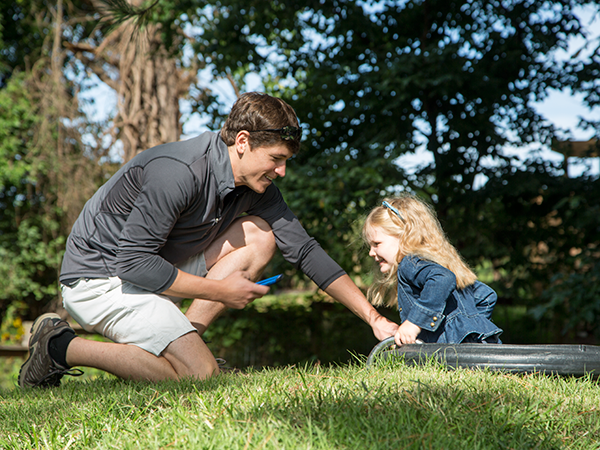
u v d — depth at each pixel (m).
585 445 1.38
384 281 2.99
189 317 2.62
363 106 6.34
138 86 8.59
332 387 1.78
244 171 2.42
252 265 2.73
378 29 6.99
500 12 6.53
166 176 2.27
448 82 5.89
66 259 2.47
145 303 2.34
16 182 10.20
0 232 11.12
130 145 8.77
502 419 1.47
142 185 2.31
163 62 8.73
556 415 1.57
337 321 7.69
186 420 1.45
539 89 6.49
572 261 6.70
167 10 6.91
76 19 9.41
